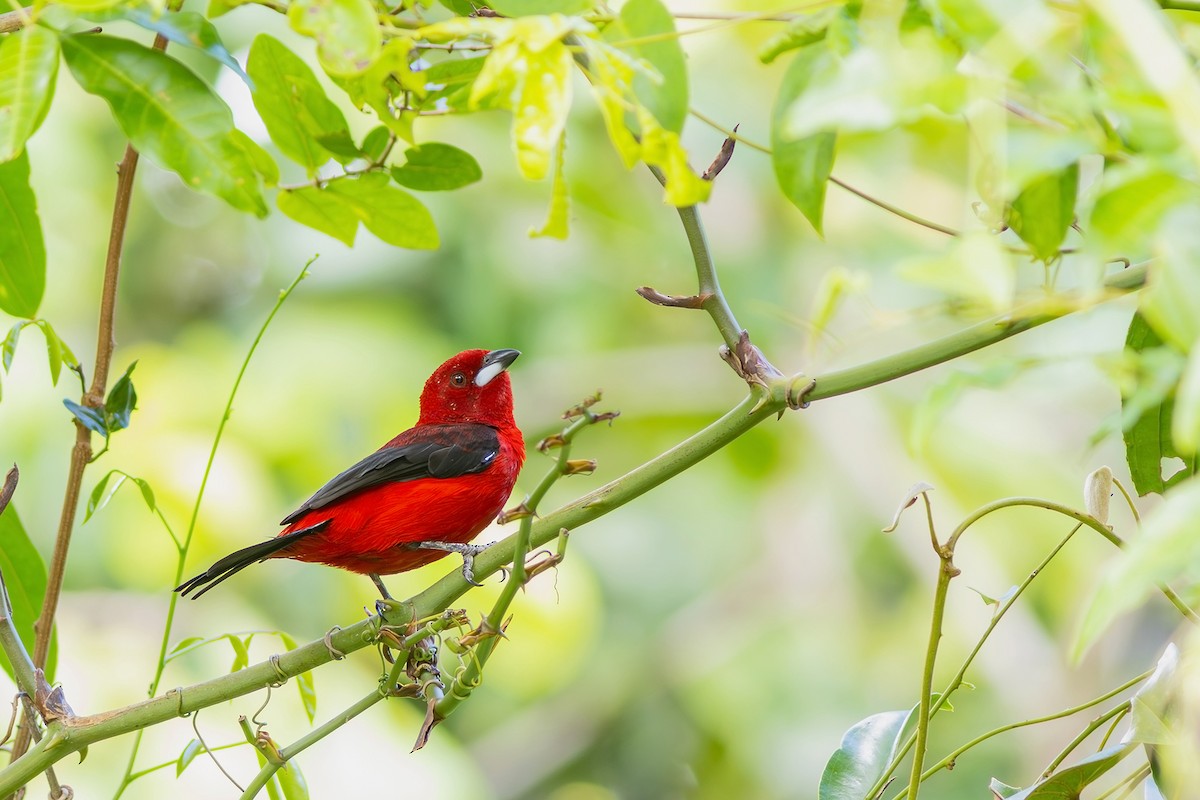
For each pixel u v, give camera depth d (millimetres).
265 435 11664
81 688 10906
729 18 3691
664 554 14359
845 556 13828
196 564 11219
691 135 13344
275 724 11117
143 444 11359
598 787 13688
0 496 5273
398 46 3498
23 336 11641
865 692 13234
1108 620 2459
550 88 3238
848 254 13164
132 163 5625
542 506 14000
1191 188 2635
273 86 4871
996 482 12703
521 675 12234
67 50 4324
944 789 12398
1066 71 3096
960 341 4461
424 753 11516
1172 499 2518
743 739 13258
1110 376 3104
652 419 14078
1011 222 3594
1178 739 4199
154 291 13750
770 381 4770
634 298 14141
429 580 11961
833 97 2975
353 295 13391
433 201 13625
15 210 5586
